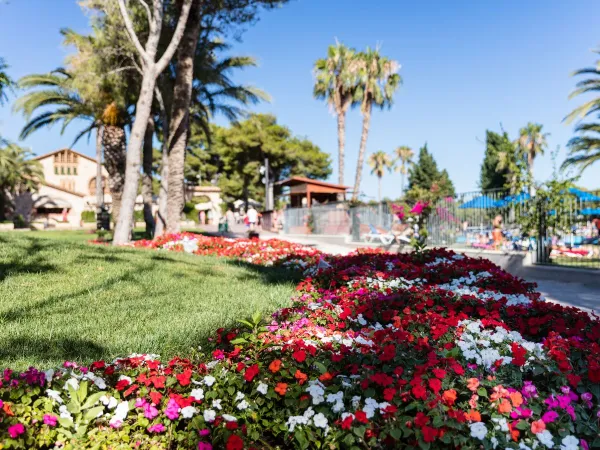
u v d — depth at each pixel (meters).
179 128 15.77
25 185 48.91
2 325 4.48
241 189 55.44
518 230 10.59
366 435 2.38
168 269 7.86
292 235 26.97
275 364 2.88
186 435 2.53
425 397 2.49
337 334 3.95
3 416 2.20
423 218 13.46
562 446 2.32
